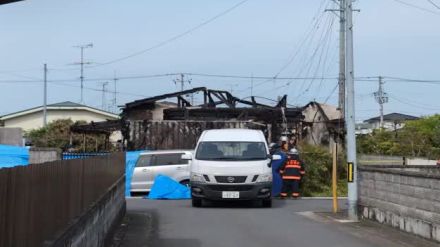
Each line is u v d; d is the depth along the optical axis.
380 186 13.38
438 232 10.41
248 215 15.56
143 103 35.72
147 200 21.11
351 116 14.72
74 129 34.41
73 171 7.02
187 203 19.61
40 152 20.67
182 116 33.50
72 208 6.96
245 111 32.50
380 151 55.28
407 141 54.38
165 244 10.88
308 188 24.02
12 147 20.53
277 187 22.42
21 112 59.66
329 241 11.21
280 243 10.98
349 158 14.64
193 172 17.77
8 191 4.29
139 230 12.78
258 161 17.69
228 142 18.27
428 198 10.84
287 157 22.38
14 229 4.43
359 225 13.52
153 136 31.27
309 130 34.53
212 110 33.00
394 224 12.52
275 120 32.25
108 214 10.62
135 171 23.72
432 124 62.12
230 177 17.34
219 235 11.95
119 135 47.69
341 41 35.00
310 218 14.91
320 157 24.70
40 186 5.24
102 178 10.22
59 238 5.63
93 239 8.33
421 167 16.78
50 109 59.03
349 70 14.80
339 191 24.30
